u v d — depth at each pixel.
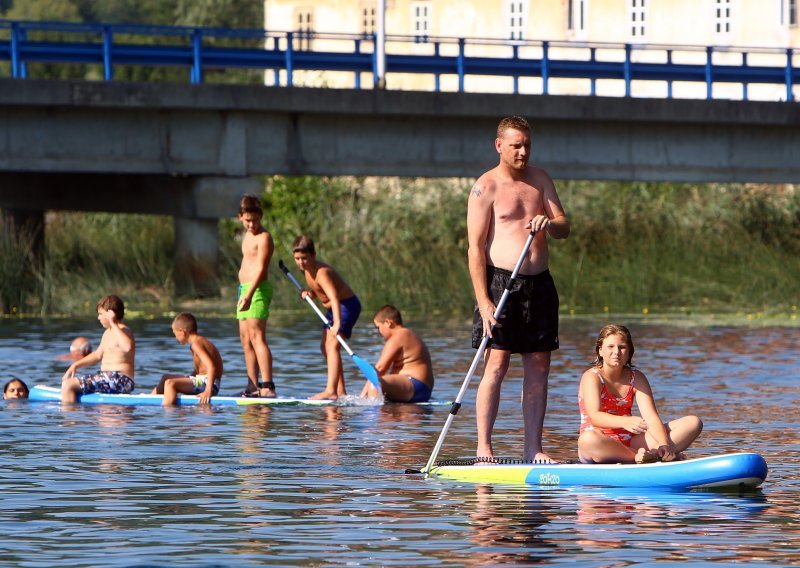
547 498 20.53
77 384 33.44
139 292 67.00
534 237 23.39
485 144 69.50
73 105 63.88
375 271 63.78
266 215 76.94
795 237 70.88
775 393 34.25
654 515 19.28
